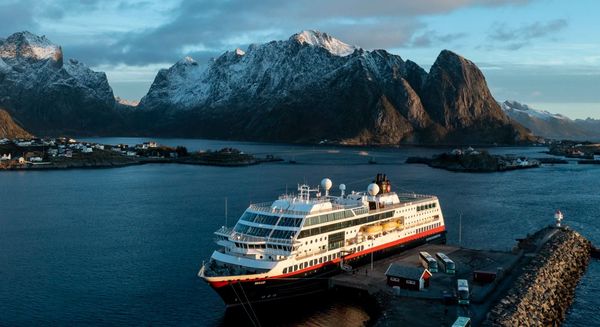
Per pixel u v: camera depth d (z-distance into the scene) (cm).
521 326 8081
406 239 12294
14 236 15188
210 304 9869
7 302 10000
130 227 16325
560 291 10169
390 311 8719
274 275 9294
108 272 11738
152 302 9975
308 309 9506
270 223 10062
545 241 12850
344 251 10525
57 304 9900
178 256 12962
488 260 11481
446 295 9206
